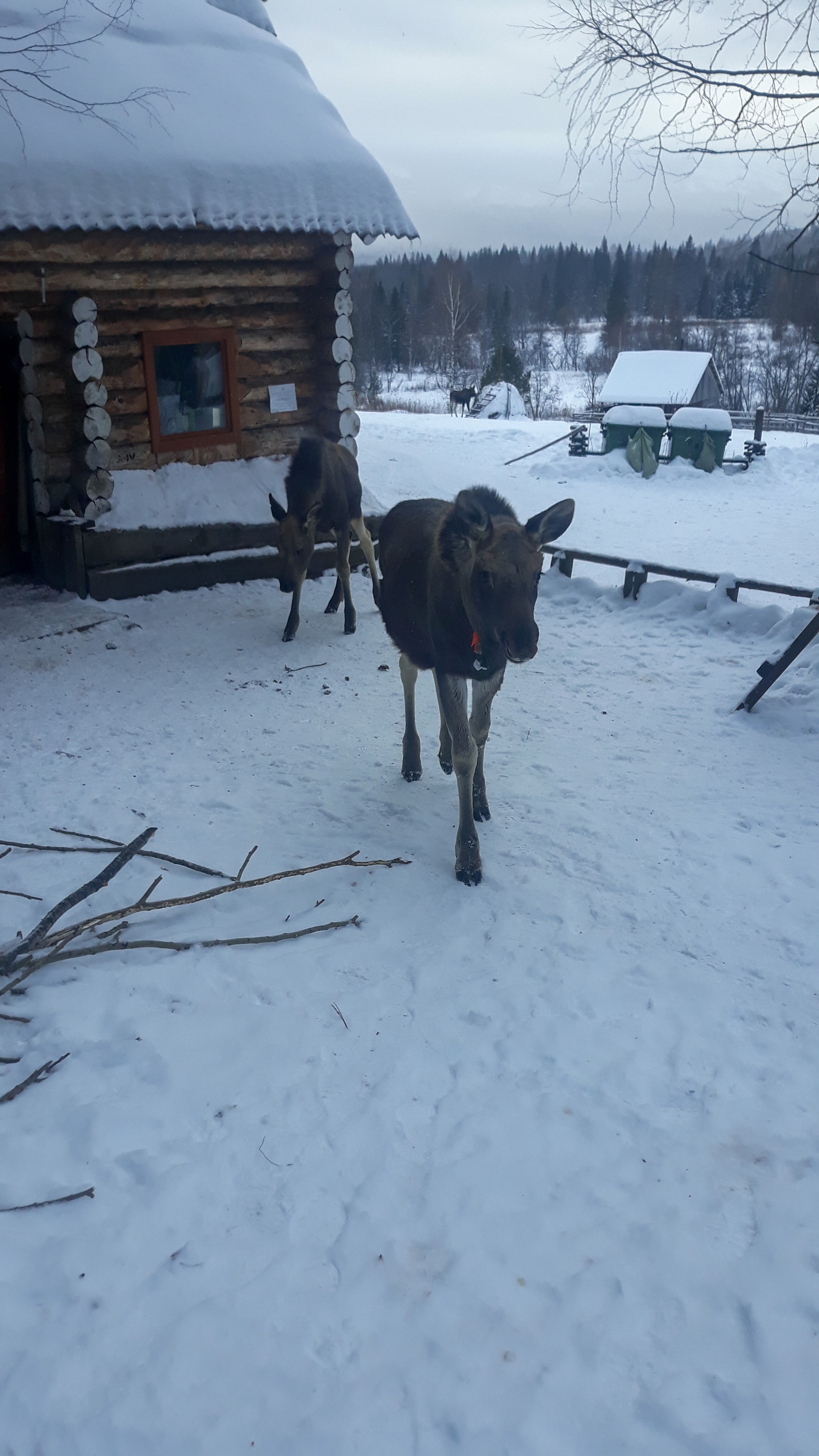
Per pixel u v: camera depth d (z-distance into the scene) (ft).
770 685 21.22
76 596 29.43
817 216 21.93
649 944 13.44
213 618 28.81
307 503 25.38
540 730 21.09
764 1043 11.51
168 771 18.78
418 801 17.76
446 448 68.18
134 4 33.04
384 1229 9.06
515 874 15.29
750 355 155.12
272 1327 8.10
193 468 31.89
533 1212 9.27
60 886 14.42
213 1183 9.52
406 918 14.15
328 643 27.09
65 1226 9.01
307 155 30.86
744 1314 8.26
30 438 29.43
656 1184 9.58
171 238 29.07
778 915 14.01
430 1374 7.77
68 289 28.02
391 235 32.30
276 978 12.69
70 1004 11.97
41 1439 7.29
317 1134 10.16
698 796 17.70
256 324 32.60
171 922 13.84
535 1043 11.56
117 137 27.32
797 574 38.06
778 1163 9.80
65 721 21.18
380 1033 11.71
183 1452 7.21
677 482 61.41
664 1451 7.22
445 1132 10.24
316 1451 7.22
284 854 15.76
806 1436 7.32
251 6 39.19
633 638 27.14
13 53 25.91
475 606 12.91
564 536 45.65
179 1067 11.03
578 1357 7.91
